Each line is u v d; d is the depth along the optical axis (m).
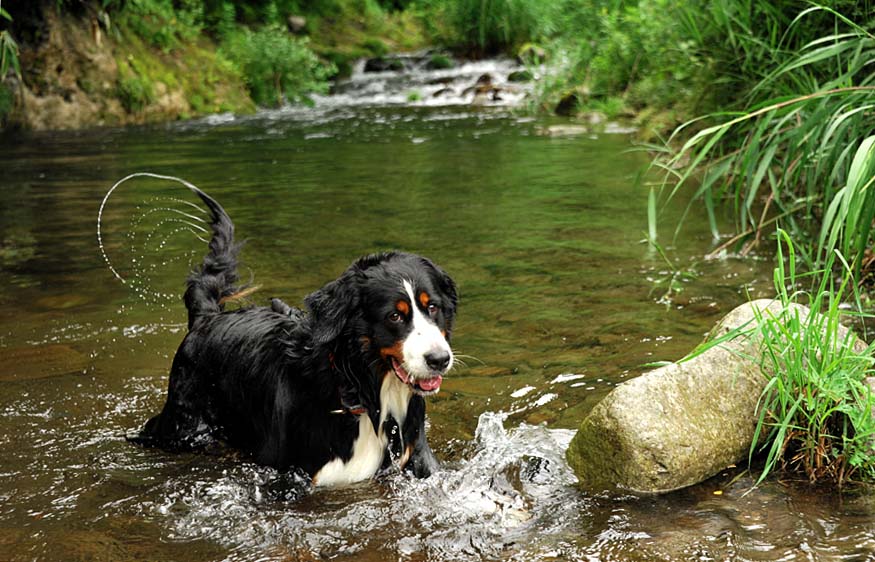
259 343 4.16
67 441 4.26
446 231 8.17
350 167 12.01
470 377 4.91
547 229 8.16
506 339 5.43
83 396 4.76
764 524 3.34
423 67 24.59
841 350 3.89
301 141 14.76
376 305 3.74
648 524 3.40
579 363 5.01
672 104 13.61
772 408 3.88
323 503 3.70
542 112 18.11
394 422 3.96
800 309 4.26
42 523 3.48
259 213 9.11
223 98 19.39
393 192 10.15
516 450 4.07
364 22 26.83
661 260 7.02
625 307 5.89
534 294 6.25
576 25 20.09
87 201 9.77
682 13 10.09
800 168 5.82
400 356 3.69
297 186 10.63
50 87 16.59
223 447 4.28
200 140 14.92
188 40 20.09
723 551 3.16
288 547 3.30
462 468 3.97
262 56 20.89
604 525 3.41
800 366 3.79
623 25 17.58
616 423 3.78
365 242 7.82
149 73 18.28
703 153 5.57
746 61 7.93
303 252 7.50
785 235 4.24
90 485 3.82
